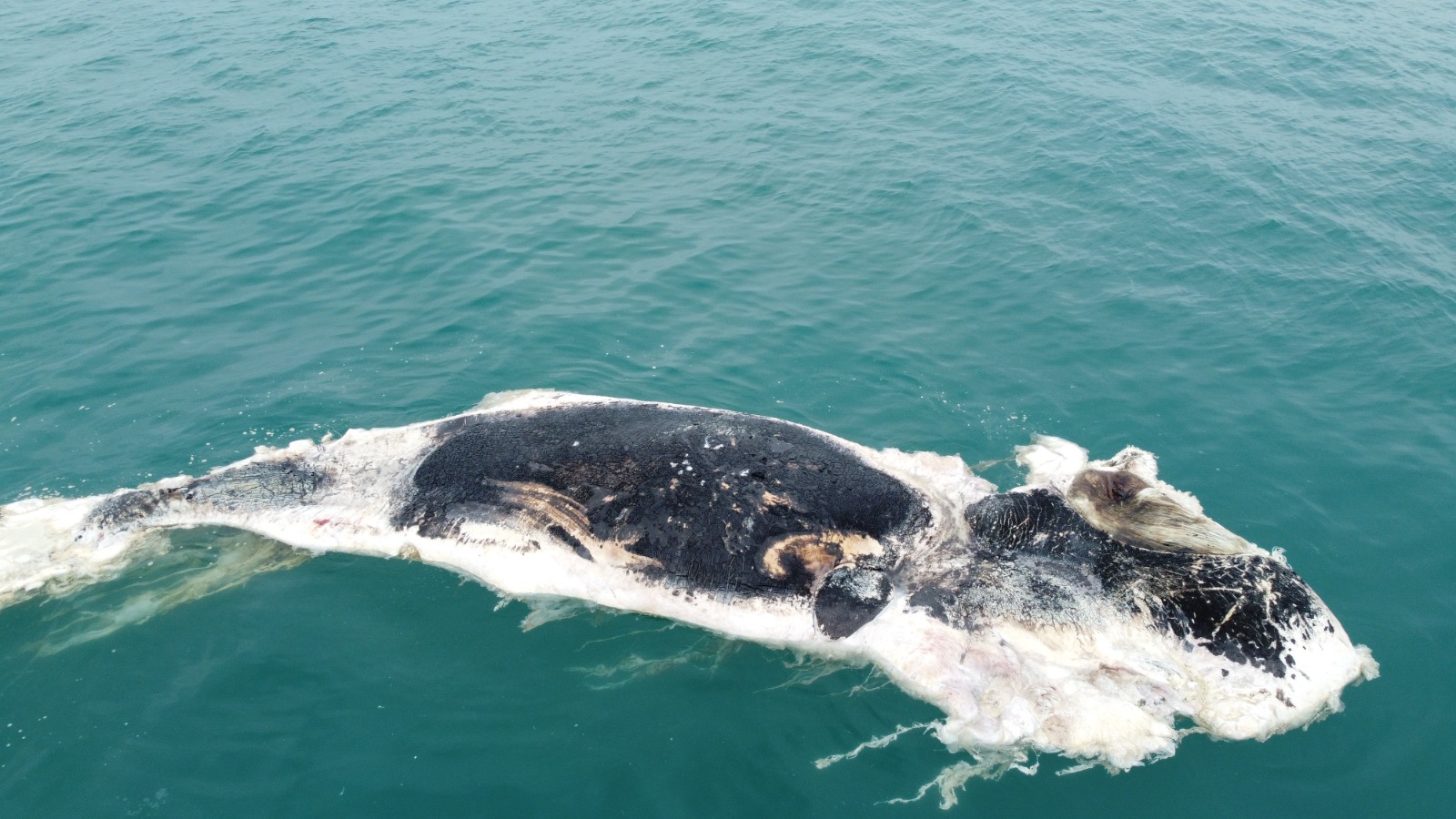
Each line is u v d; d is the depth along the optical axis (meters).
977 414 10.96
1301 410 10.88
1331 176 16.61
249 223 15.68
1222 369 11.68
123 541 8.84
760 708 7.43
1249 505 9.45
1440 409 10.83
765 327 12.69
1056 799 6.79
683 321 12.83
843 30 24.62
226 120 19.92
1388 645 7.91
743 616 7.90
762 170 17.41
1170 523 8.22
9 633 8.05
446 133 19.20
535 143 18.73
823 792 6.81
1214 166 16.94
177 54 24.05
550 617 8.14
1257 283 13.49
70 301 13.41
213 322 12.93
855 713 7.39
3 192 16.72
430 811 6.63
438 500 8.70
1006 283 13.69
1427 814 6.65
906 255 14.55
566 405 9.41
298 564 8.70
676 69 22.53
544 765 6.95
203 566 8.70
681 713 7.38
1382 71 21.44
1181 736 7.22
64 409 11.10
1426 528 9.11
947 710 7.37
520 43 24.62
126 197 16.53
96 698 7.46
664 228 15.40
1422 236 14.66
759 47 23.70
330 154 18.25
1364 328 12.40
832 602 7.90
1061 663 7.59
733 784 6.85
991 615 7.85
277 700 7.43
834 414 10.98
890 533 8.24
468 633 8.02
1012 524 8.38
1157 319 12.75
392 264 14.38
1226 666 7.41
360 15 27.19
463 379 11.59
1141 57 22.34
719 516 8.06
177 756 7.00
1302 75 21.25
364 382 11.58
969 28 24.52
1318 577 8.60
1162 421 10.75
